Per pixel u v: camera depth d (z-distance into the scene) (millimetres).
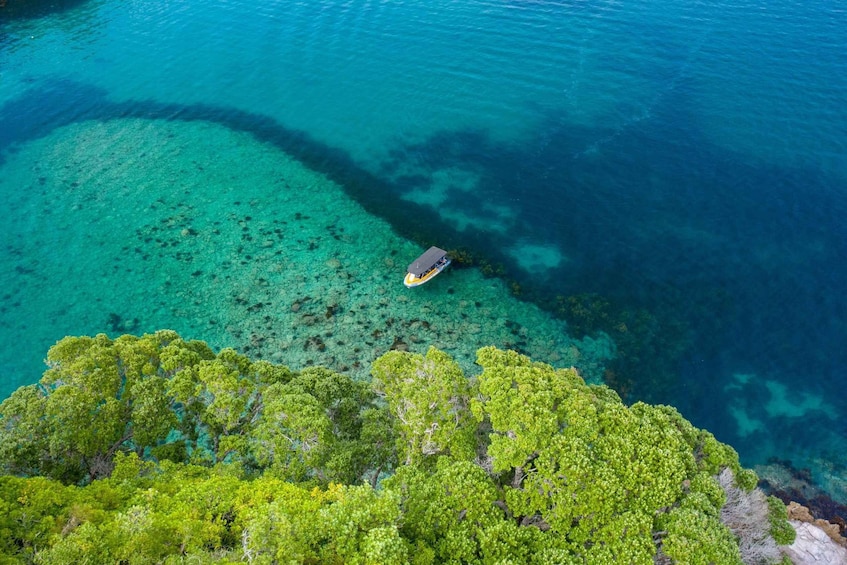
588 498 28609
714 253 67688
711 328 60750
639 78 94250
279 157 87688
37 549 24688
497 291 66500
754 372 57000
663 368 58125
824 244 67188
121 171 84375
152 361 38188
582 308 63938
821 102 85875
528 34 108062
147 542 25172
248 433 36281
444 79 99062
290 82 102562
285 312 63438
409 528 28641
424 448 34312
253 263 69438
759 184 74938
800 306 61562
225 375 36844
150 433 34625
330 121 93812
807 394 55062
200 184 82250
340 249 71812
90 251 70938
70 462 33406
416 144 88188
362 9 121562
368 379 56562
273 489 29531
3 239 72438
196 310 63469
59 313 62938
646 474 29781
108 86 103312
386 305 64562
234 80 104062
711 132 83125
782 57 95688
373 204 78875
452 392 34969
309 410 34656
